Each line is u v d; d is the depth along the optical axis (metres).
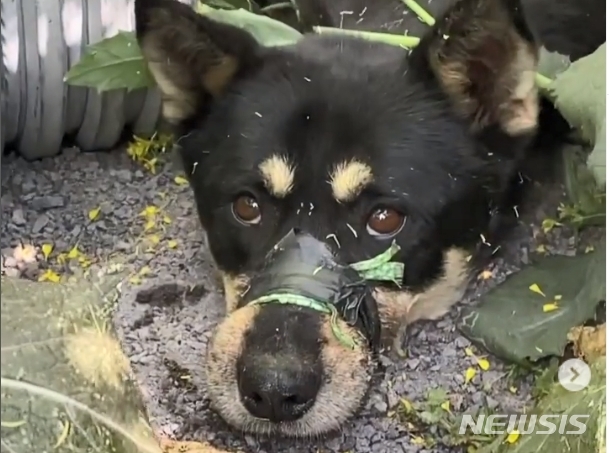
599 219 0.64
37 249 0.66
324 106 0.56
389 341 0.58
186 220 0.68
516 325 0.60
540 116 0.62
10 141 0.72
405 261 0.56
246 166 0.56
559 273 0.62
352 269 0.54
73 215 0.69
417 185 0.56
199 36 0.59
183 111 0.61
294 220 0.55
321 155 0.55
